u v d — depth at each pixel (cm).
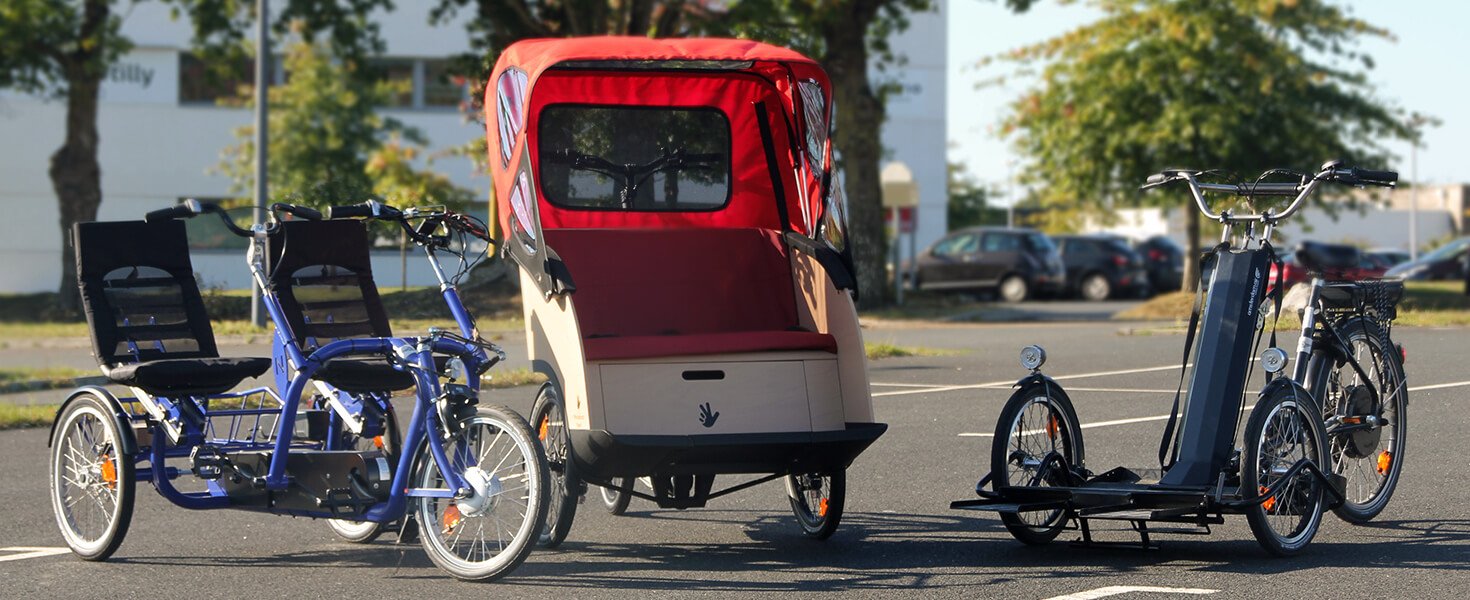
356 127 3991
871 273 2642
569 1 2231
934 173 6044
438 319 804
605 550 703
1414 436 957
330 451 669
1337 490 662
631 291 737
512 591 610
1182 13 3027
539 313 684
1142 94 3092
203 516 800
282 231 698
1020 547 693
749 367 682
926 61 5997
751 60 692
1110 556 666
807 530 726
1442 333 1681
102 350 675
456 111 4922
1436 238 7275
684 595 601
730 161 787
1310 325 689
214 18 3039
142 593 611
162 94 4578
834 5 2472
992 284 3553
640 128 786
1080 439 698
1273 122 3067
